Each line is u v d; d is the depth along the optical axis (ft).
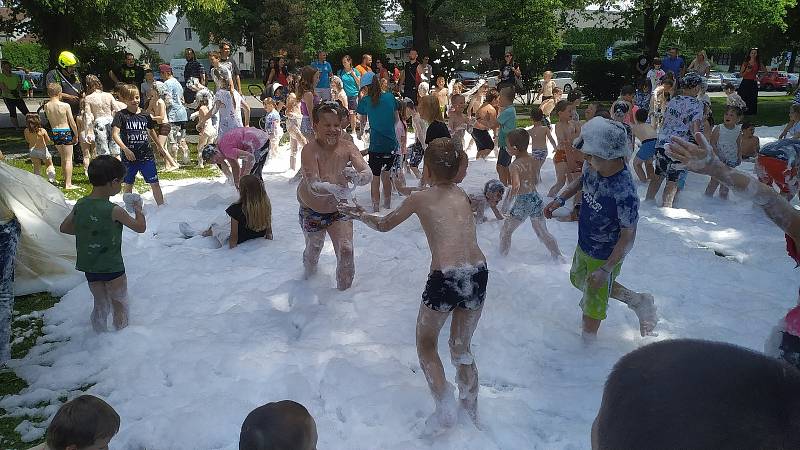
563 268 22.18
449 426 12.64
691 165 10.35
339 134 19.25
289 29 173.27
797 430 3.30
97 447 9.60
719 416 3.32
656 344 4.00
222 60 37.45
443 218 13.10
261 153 32.96
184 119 43.45
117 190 17.15
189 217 29.81
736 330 17.51
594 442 4.03
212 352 16.15
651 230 26.76
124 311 17.62
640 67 73.31
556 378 15.39
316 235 20.35
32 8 60.29
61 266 21.67
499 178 34.83
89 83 37.06
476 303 12.94
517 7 96.53
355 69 60.03
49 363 16.43
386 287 20.66
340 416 13.69
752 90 72.18
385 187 30.89
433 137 30.99
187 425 12.98
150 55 163.94
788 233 10.37
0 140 54.19
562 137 31.19
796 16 92.43
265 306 19.36
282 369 15.37
